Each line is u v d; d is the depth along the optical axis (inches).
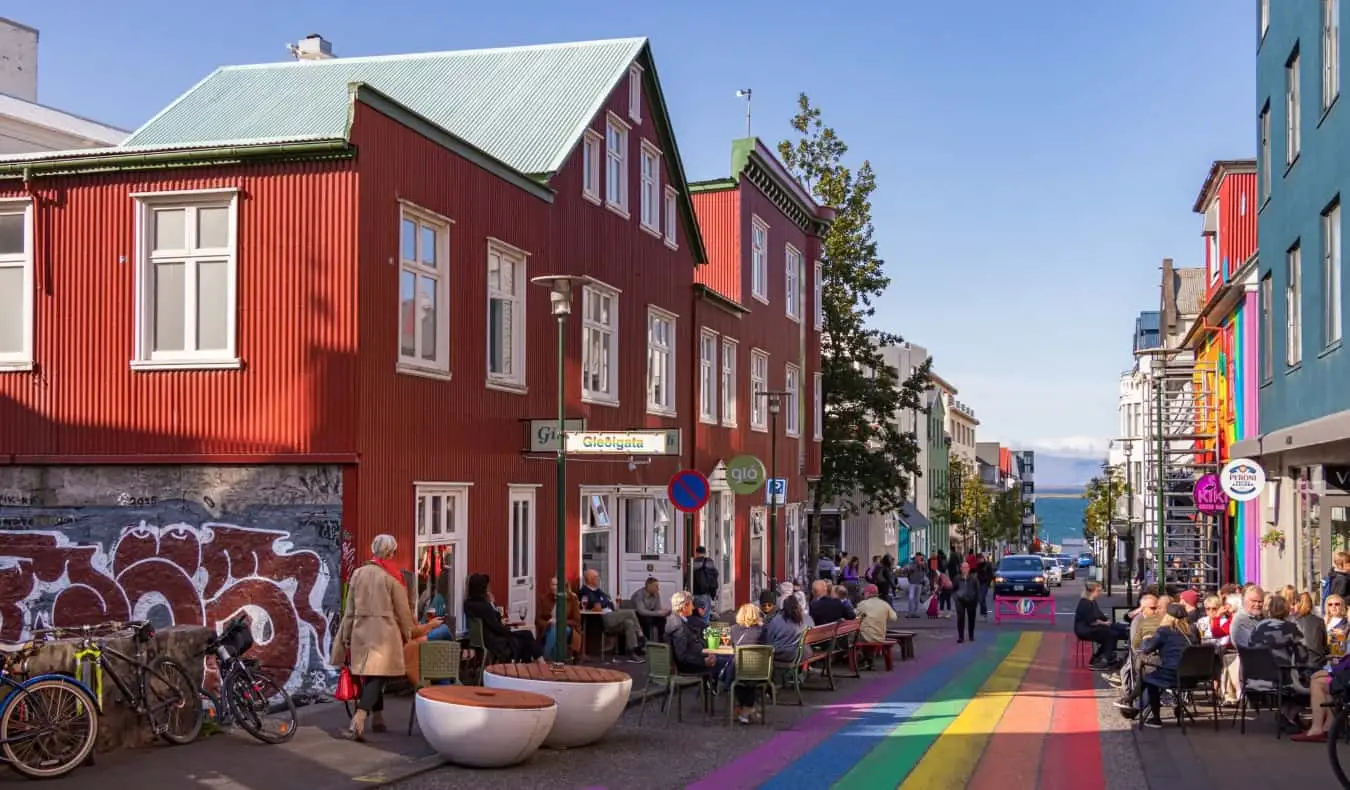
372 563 522.3
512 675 539.2
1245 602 618.2
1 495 666.8
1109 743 572.4
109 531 655.8
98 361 658.2
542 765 492.7
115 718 472.4
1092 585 967.6
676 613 650.2
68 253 663.1
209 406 645.3
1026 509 5226.4
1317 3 792.3
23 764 421.1
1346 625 603.5
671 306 1103.6
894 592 1894.7
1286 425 897.5
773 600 896.3
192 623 643.5
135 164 650.8
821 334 1636.3
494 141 894.4
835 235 1807.3
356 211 632.4
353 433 629.9
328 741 508.4
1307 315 819.4
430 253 713.6
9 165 660.1
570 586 882.8
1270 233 958.4
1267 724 616.4
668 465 1089.4
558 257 872.3
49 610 660.1
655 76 1042.1
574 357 899.4
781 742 567.2
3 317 674.2
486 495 764.6
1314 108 798.5
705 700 653.9
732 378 1290.6
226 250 647.1
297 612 633.0
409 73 997.2
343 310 632.4
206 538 645.3
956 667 941.2
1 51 1258.0
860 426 1840.6
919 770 498.0
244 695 501.0
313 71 995.3
